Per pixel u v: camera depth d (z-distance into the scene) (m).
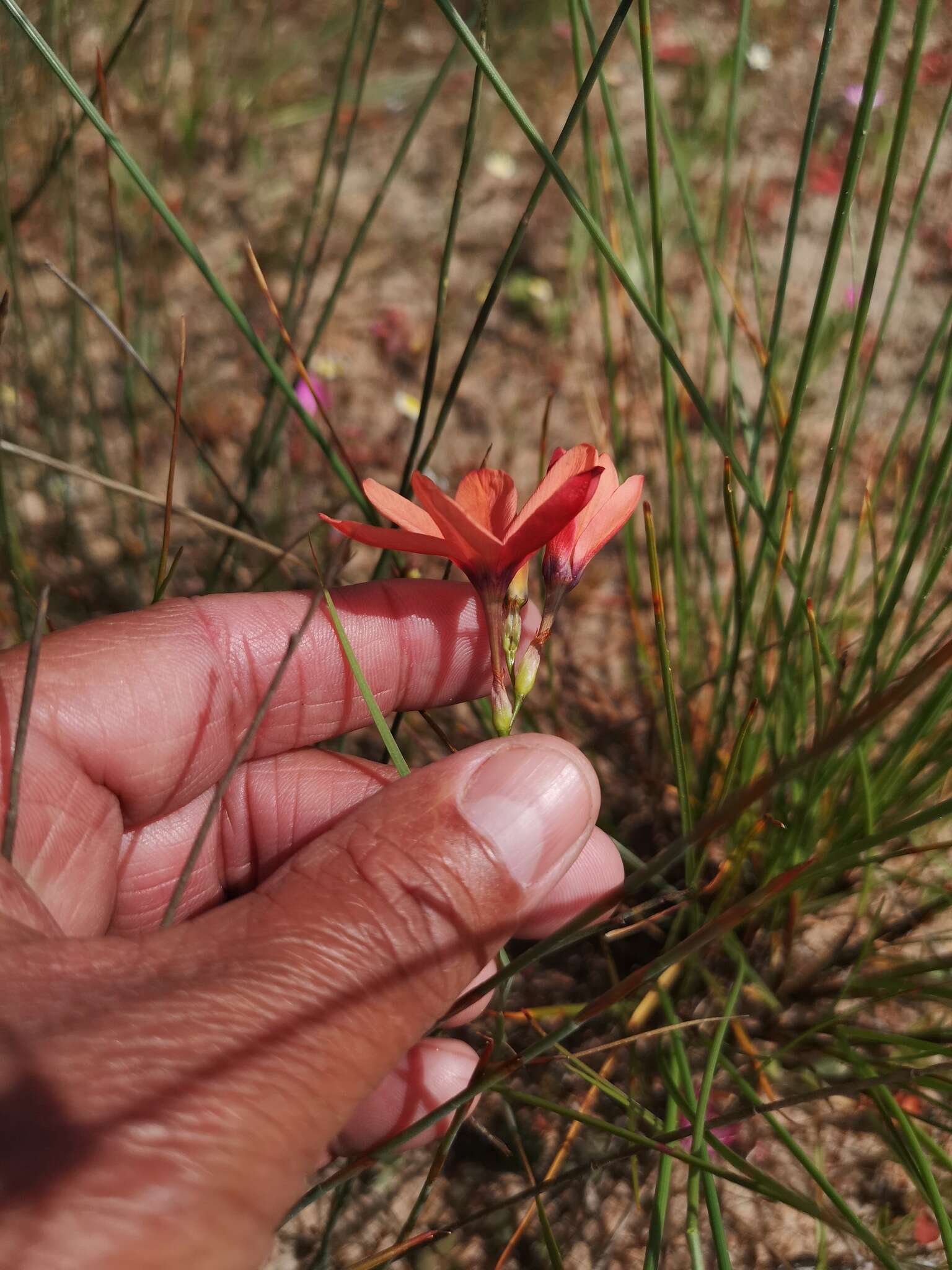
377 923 0.10
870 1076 0.14
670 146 0.15
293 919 0.10
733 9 0.36
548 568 0.11
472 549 0.10
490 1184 0.17
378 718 0.11
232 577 0.21
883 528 0.23
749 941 0.18
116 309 0.28
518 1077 0.17
